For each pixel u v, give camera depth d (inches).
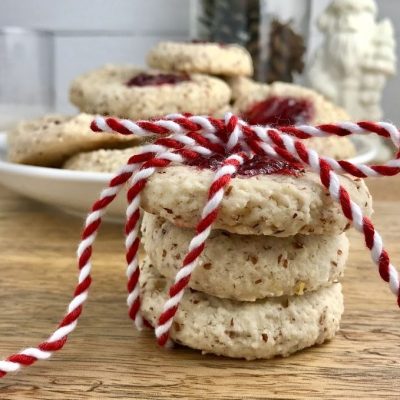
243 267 7.1
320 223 6.9
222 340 7.3
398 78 20.3
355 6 17.2
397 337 7.9
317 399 6.7
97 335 7.9
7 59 18.7
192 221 6.9
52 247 10.9
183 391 6.8
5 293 9.1
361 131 6.9
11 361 6.8
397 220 12.2
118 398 6.7
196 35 17.8
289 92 14.4
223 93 13.5
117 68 15.0
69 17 20.9
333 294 7.9
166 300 7.6
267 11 17.0
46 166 12.3
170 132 7.1
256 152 7.1
